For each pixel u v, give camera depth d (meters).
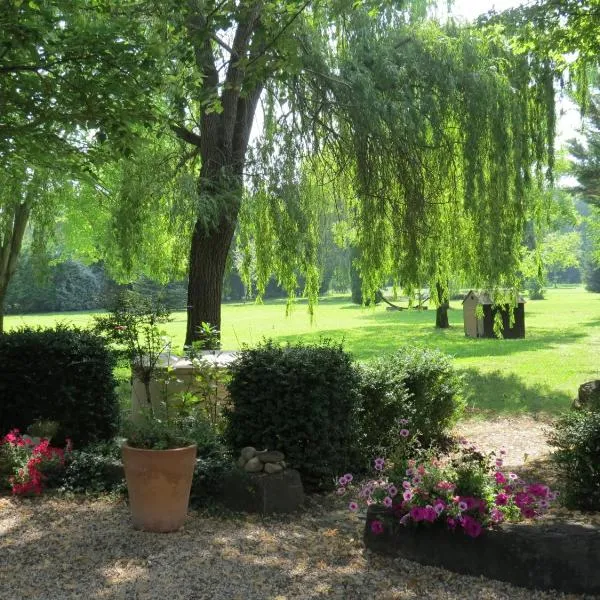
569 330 26.20
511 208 12.94
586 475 4.87
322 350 6.46
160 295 7.62
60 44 6.81
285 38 7.13
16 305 48.12
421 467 4.43
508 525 4.12
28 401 7.13
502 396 12.08
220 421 6.93
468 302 23.84
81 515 5.26
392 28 12.77
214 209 10.09
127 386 13.37
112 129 7.36
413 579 4.05
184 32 7.73
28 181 12.95
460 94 12.51
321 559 4.37
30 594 3.80
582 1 8.47
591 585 3.85
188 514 5.32
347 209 13.15
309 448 6.09
